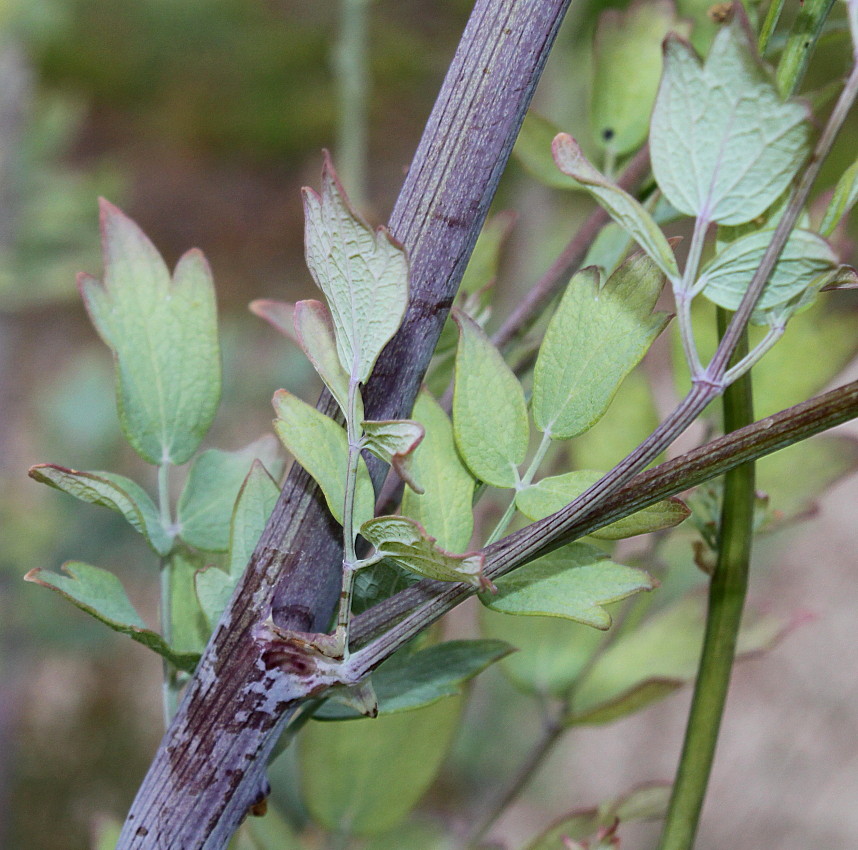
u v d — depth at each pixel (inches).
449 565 11.9
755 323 12.1
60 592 13.1
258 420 66.3
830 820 59.1
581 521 12.2
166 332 14.1
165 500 14.2
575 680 16.8
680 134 11.9
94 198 47.8
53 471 13.1
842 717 64.4
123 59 147.1
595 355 12.9
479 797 55.1
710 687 14.2
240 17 152.3
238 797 12.7
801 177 11.8
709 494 14.5
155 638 13.0
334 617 13.0
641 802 16.0
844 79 11.9
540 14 12.3
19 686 50.2
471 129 12.4
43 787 57.0
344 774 16.3
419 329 12.5
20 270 44.6
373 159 118.6
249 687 12.5
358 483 12.5
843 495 78.2
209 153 138.9
